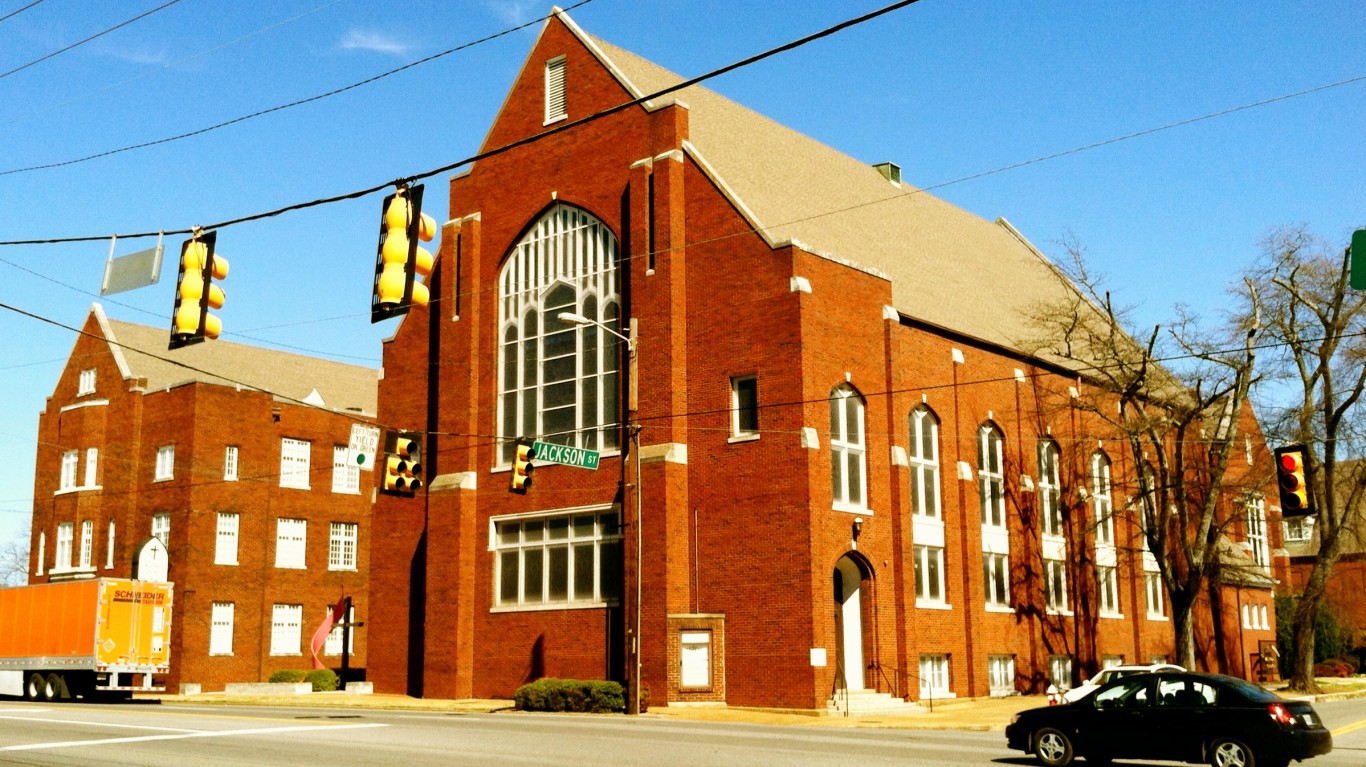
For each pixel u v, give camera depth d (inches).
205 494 2132.1
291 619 2252.7
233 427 2198.6
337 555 2354.8
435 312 1753.2
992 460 1738.4
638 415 1467.8
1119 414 1879.9
